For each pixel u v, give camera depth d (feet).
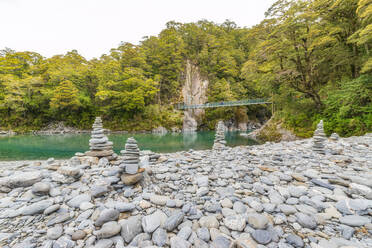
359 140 23.20
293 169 12.05
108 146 14.47
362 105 30.17
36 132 75.61
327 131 34.12
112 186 8.75
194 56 120.37
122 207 6.69
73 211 6.93
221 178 10.32
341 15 36.42
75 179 9.72
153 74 104.32
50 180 9.43
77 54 108.27
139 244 5.11
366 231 5.34
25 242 5.15
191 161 14.42
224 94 103.71
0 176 11.66
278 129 48.29
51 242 5.14
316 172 10.88
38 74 88.07
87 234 5.59
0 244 5.10
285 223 5.92
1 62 80.94
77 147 37.68
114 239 5.30
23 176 8.93
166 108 101.50
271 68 46.96
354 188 8.21
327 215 6.28
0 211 6.81
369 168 11.92
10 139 52.24
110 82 79.97
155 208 6.98
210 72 118.73
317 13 34.40
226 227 5.82
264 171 11.37
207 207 6.97
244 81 118.11
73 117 82.94
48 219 6.39
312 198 7.54
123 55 92.99
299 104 43.34
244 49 137.59
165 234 5.46
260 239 4.99
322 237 5.18
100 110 83.41
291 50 38.88
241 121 107.55
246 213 6.46
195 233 5.52
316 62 38.40
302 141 26.13
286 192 8.15
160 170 11.55
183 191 8.61
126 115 85.71
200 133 81.71
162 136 66.44
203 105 95.45
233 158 15.31
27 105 77.97
